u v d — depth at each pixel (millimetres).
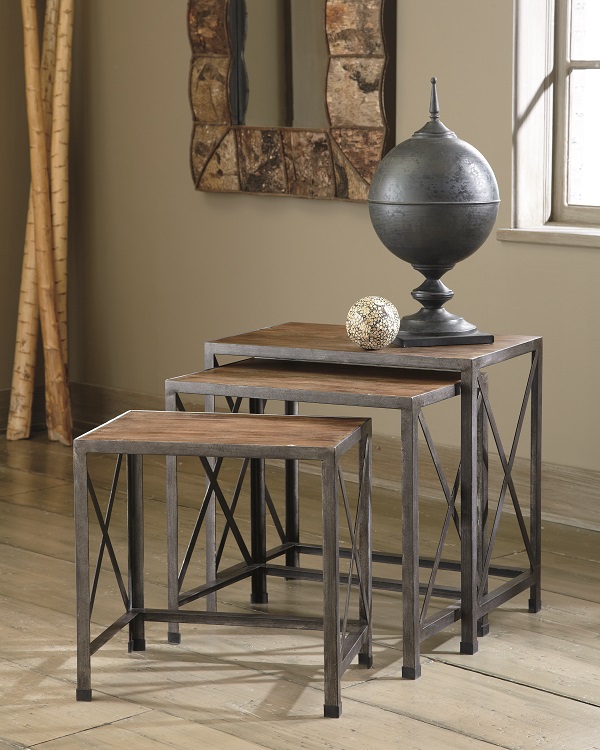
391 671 2941
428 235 3102
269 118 4805
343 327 3523
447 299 3262
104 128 5477
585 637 3176
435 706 2734
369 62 4465
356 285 4703
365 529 2947
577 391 4145
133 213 5434
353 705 2738
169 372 5414
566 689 2832
